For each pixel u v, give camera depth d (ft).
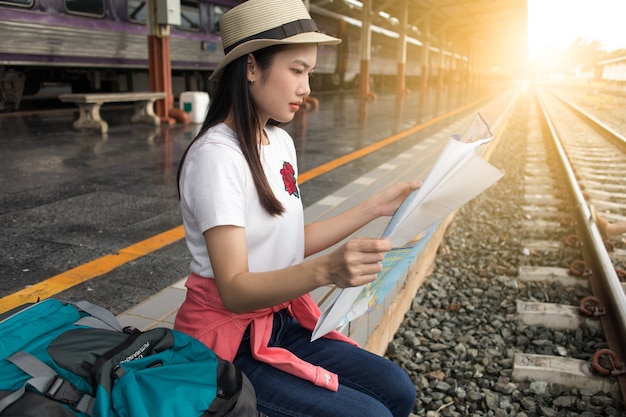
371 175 21.03
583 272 12.72
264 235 4.65
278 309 5.07
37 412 3.31
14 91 38.91
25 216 14.69
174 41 45.80
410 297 12.03
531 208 19.56
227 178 4.28
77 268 11.03
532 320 10.99
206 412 3.69
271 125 5.19
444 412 8.48
